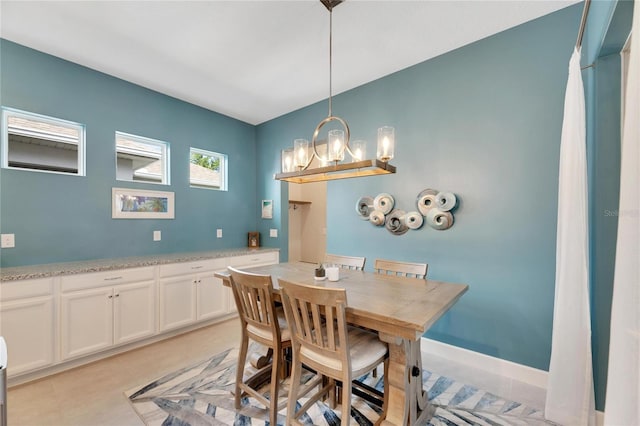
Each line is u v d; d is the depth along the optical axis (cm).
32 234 249
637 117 74
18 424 172
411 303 154
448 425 174
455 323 251
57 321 225
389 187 292
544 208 211
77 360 239
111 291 254
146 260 285
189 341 289
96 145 285
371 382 219
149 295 278
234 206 415
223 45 244
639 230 73
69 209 269
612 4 137
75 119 271
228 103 365
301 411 163
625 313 75
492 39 231
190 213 363
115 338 256
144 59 265
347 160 327
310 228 628
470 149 242
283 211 418
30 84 247
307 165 213
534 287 215
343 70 284
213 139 389
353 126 322
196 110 369
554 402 173
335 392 189
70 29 222
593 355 174
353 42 240
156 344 282
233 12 204
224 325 333
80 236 275
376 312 140
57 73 261
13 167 244
